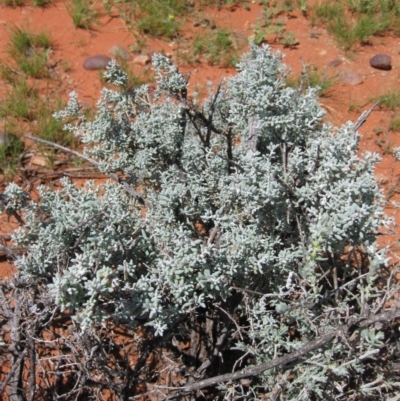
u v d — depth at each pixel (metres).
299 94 2.89
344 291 2.74
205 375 2.69
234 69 5.02
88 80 4.71
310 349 2.07
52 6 5.40
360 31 5.38
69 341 2.37
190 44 5.19
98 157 3.06
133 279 2.47
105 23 5.29
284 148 2.67
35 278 2.43
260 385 2.49
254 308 2.40
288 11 5.67
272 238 2.56
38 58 4.71
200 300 2.27
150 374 2.75
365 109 4.73
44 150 4.03
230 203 2.59
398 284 2.27
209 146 3.09
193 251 2.26
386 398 2.38
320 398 2.36
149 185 3.03
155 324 2.20
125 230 2.48
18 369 2.48
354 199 2.45
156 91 2.99
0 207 2.56
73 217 2.36
